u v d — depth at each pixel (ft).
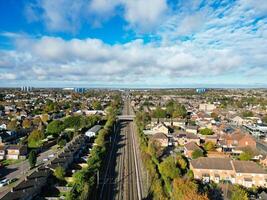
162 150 347.77
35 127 495.00
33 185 207.82
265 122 631.97
